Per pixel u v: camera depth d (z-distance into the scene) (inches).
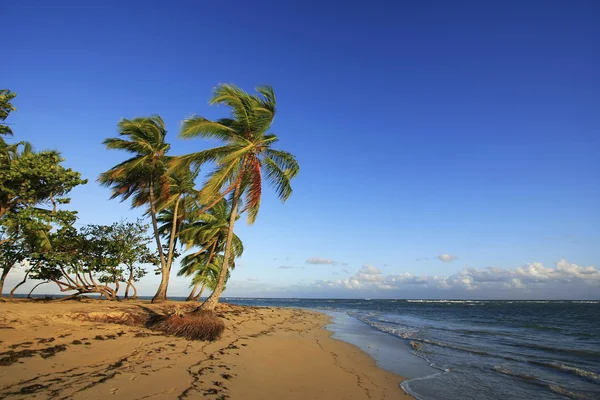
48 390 219.5
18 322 387.2
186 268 1127.6
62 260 736.3
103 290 840.9
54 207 679.7
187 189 897.5
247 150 572.1
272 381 315.6
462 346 625.3
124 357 314.3
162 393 236.7
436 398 319.6
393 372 414.6
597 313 1964.8
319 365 409.1
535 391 347.3
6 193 613.0
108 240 851.4
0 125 592.7
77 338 357.7
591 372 423.5
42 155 645.3
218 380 286.7
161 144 831.1
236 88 563.2
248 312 1002.1
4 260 691.4
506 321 1286.9
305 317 1198.3
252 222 598.2
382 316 1535.4
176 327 450.9
